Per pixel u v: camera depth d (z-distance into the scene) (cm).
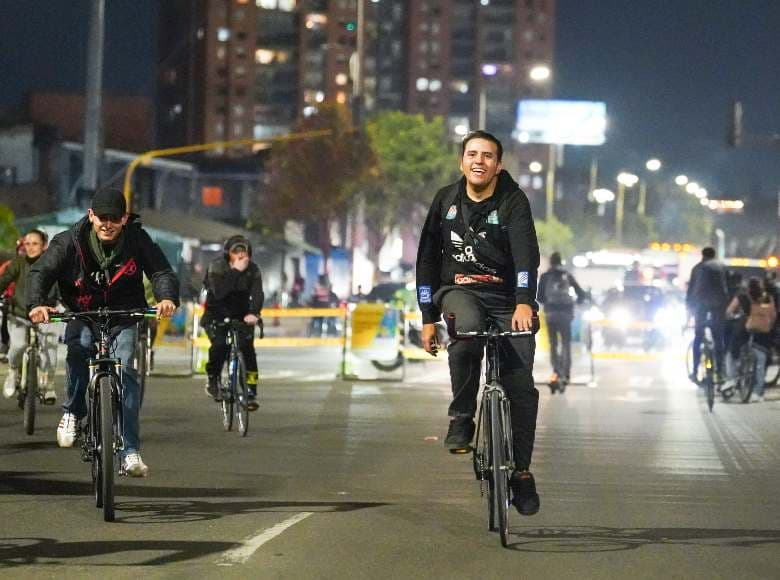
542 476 2856
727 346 5072
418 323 7162
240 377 3562
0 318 4300
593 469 2986
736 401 5103
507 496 2027
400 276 17962
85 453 2297
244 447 3288
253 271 3600
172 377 5838
